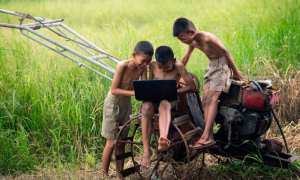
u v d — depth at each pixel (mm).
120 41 9547
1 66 8258
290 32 9508
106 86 7996
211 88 6512
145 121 6352
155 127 6445
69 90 7871
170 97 6305
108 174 7082
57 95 7887
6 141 7289
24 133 7379
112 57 7426
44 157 7316
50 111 7676
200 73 8578
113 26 10727
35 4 14047
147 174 7031
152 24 12016
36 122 7652
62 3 14031
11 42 9102
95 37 10000
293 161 6680
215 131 7062
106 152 6887
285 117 8109
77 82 8227
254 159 6633
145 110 6344
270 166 6797
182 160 6484
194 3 13539
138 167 6859
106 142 7184
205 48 6543
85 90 7918
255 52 9281
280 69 8898
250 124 6383
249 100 6379
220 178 6852
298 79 8406
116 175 7043
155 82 6258
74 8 13414
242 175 6816
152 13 13211
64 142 7547
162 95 6297
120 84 6652
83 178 6965
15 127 7641
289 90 8203
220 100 6559
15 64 8422
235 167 6906
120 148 6797
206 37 6496
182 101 6500
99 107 7742
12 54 8633
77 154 7434
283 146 7336
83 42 7887
